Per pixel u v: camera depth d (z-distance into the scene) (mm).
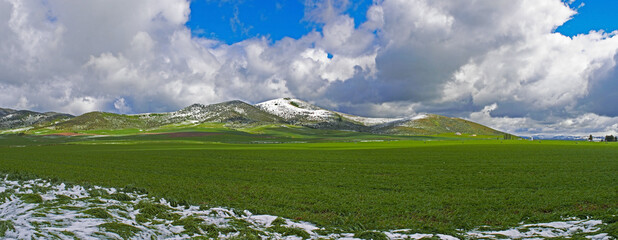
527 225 15953
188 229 13906
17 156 57938
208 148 83125
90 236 11516
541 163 42500
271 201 21906
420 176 32875
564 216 17406
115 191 22625
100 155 59406
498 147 77812
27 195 17531
